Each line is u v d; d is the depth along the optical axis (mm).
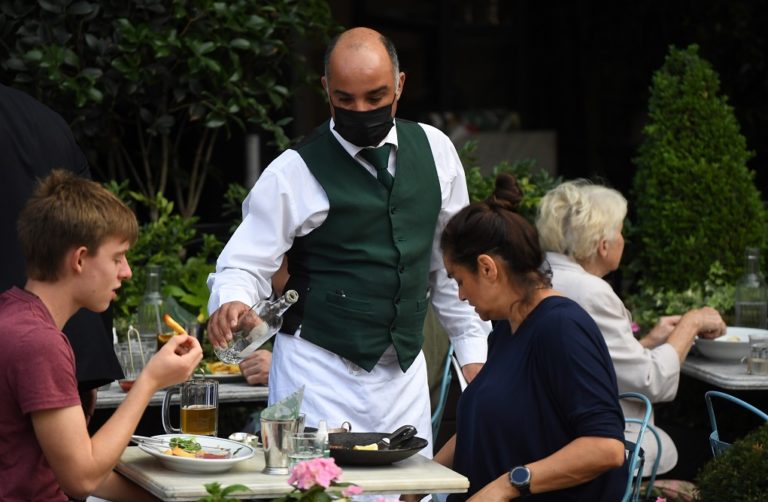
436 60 18141
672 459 9484
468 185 12336
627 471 7402
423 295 7938
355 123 7422
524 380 6652
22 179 7430
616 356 9117
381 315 7688
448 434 10922
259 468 6324
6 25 11484
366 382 7723
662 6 16625
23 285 7367
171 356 6062
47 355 5633
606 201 9195
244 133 13117
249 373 9453
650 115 12906
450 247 6805
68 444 5637
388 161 7730
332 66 7418
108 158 12445
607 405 6453
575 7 17719
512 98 18219
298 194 7629
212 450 6594
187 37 11875
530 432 6609
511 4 18172
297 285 7773
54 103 11680
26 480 5699
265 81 12281
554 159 17859
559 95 18016
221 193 13062
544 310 6676
